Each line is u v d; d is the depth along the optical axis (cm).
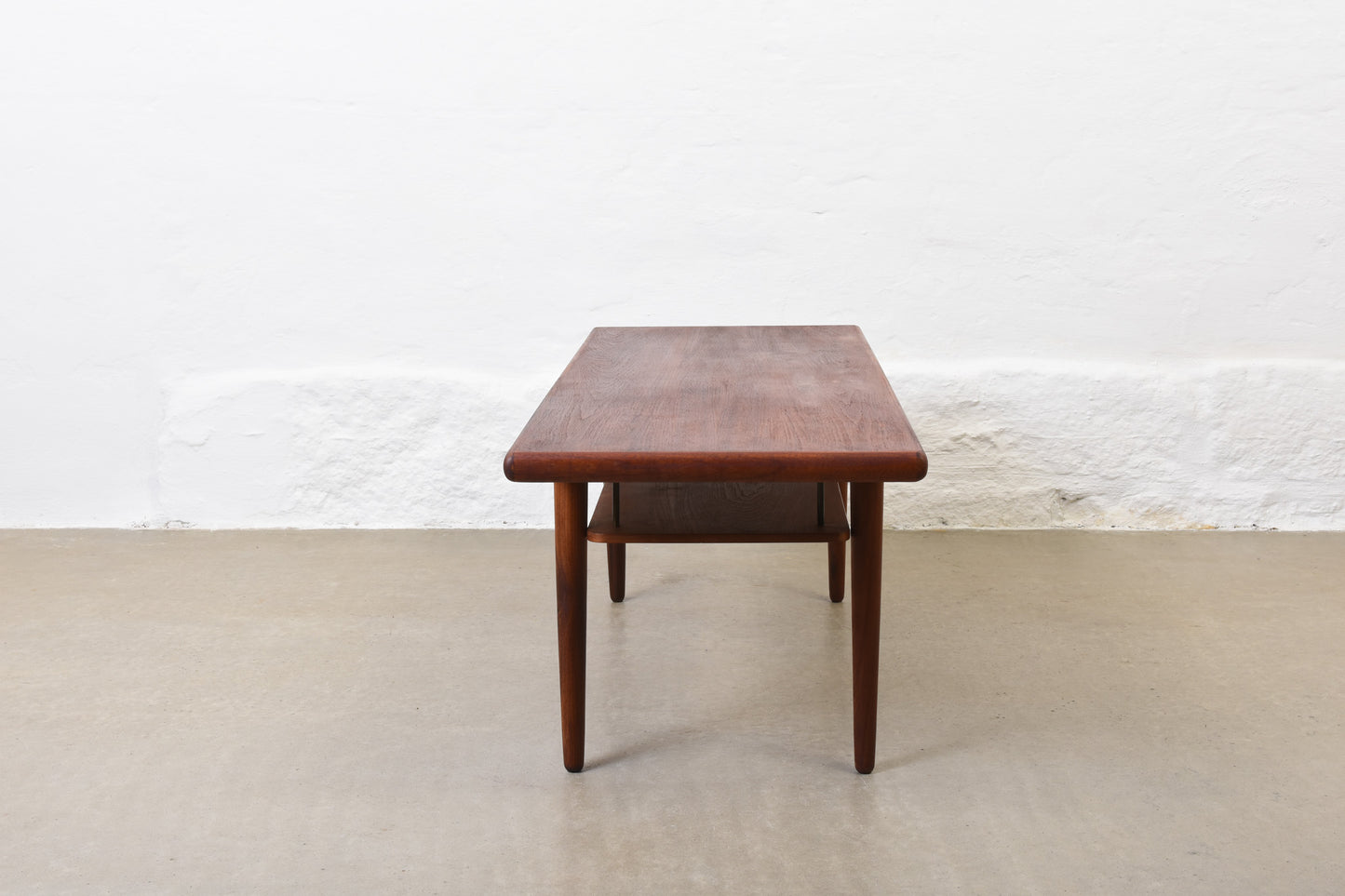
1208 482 329
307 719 222
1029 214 322
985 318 330
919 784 196
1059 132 316
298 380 334
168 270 332
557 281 333
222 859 175
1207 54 308
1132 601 278
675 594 288
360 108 322
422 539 332
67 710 227
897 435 177
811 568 306
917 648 253
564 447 173
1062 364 330
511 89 321
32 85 321
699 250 330
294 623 270
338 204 329
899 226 325
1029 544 321
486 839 180
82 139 324
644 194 326
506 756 207
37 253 331
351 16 317
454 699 231
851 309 332
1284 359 326
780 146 321
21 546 329
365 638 261
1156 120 313
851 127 319
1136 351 329
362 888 168
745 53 316
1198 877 167
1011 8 310
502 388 335
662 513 204
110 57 319
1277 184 314
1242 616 267
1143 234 321
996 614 271
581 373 230
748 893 165
